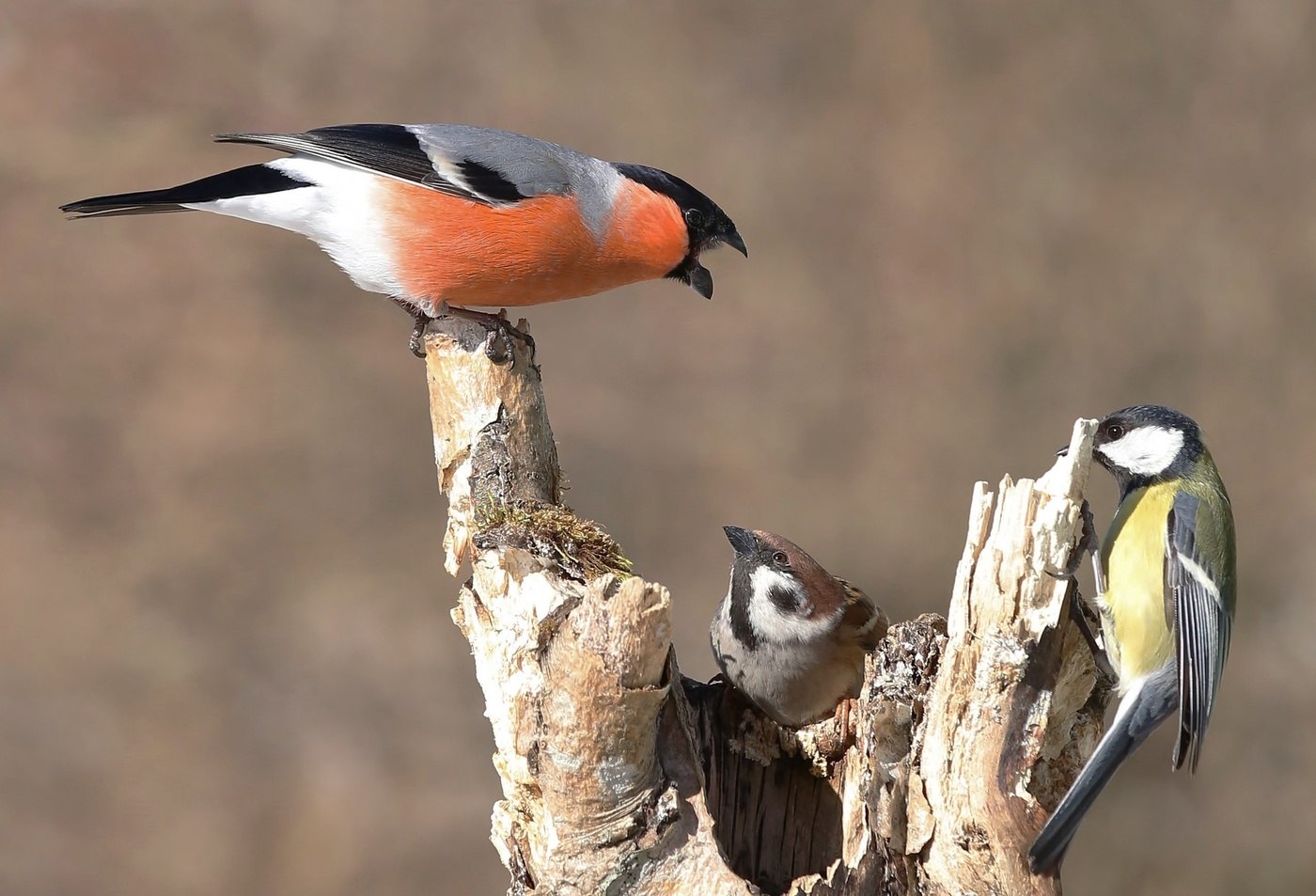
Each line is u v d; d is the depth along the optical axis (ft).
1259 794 46.60
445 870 42.37
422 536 52.13
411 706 46.55
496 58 70.74
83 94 65.98
